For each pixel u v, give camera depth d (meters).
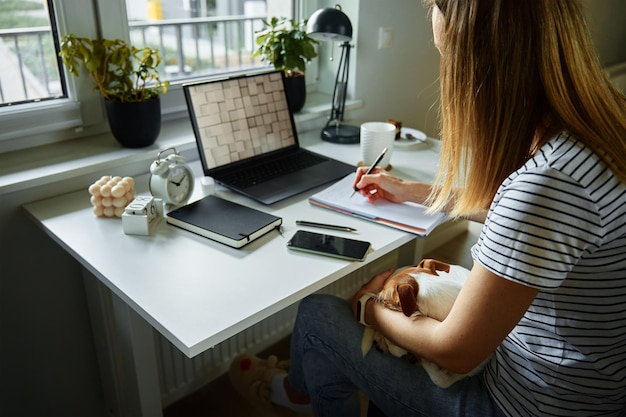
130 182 1.25
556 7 0.76
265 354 1.90
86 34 1.45
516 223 0.76
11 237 1.30
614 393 0.88
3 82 1.39
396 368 1.06
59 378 1.54
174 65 1.76
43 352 1.48
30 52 1.41
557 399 0.89
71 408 1.61
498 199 0.81
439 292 1.03
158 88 1.61
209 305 0.95
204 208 1.26
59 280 1.43
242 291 0.99
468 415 0.97
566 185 0.74
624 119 0.79
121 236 1.17
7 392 1.45
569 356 0.86
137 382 1.33
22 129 1.42
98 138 1.55
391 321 1.03
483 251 0.81
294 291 0.99
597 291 0.82
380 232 1.21
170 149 1.41
